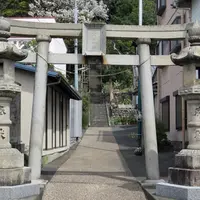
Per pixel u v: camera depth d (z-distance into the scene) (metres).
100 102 41.19
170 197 7.30
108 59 10.02
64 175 11.28
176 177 7.46
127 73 40.81
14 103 12.28
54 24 9.96
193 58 7.57
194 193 6.89
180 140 16.38
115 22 41.88
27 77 12.69
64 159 15.27
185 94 7.60
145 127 9.87
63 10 30.14
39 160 9.61
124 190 9.29
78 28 10.02
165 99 19.50
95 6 34.22
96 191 9.25
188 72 7.77
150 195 7.94
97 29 9.87
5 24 7.75
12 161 7.27
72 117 21.73
